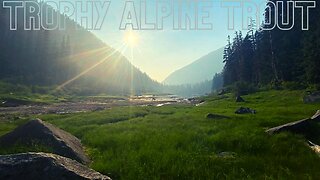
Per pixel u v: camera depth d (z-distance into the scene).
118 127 28.81
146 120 34.88
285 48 109.44
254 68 126.75
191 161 15.44
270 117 31.22
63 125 34.28
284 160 16.12
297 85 80.19
